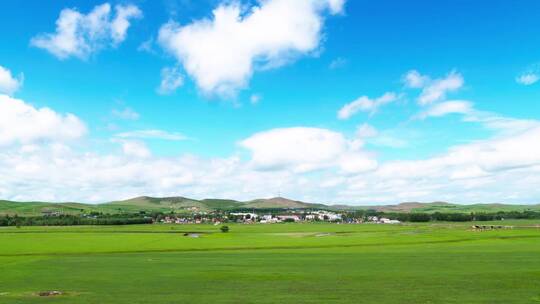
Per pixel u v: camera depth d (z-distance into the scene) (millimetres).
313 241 121125
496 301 38562
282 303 39094
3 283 52125
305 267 62562
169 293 44531
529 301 38344
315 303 38875
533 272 54188
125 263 70375
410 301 39125
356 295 42094
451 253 78812
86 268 64562
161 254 87750
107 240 131125
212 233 179125
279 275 55219
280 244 111312
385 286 46469
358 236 143375
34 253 91625
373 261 68375
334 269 60062
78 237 145375
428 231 169875
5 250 98500
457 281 48625
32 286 49688
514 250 82875
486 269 57500
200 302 40062
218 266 65125
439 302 38531
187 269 62344
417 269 58688
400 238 127188
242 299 41094
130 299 41781
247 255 82062
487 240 114375
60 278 55250
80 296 43500
